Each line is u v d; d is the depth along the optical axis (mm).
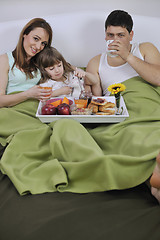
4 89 1548
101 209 919
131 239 816
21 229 863
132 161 964
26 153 1144
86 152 1028
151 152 994
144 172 986
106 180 985
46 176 1055
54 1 1905
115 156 968
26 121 1361
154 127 1154
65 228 851
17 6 1904
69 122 1187
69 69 1662
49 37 1586
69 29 1900
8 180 1089
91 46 1946
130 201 959
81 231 840
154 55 1633
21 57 1547
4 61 1562
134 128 1142
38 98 1434
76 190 1011
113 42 1459
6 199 984
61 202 959
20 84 1610
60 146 1103
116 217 886
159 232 840
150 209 916
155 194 939
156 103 1432
